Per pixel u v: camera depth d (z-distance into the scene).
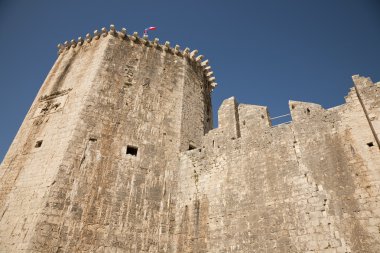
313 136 14.77
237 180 15.45
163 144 18.38
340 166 13.24
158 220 15.55
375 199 11.82
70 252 13.24
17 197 15.12
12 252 12.91
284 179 14.18
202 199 15.85
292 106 16.36
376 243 11.02
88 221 14.25
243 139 16.81
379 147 12.74
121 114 18.47
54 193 14.34
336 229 11.93
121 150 17.09
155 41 23.12
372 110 13.73
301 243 12.26
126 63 20.95
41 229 13.27
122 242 14.33
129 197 15.69
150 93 20.27
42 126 18.20
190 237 14.88
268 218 13.50
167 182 17.03
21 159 16.95
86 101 17.95
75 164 15.58
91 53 21.64
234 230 14.02
